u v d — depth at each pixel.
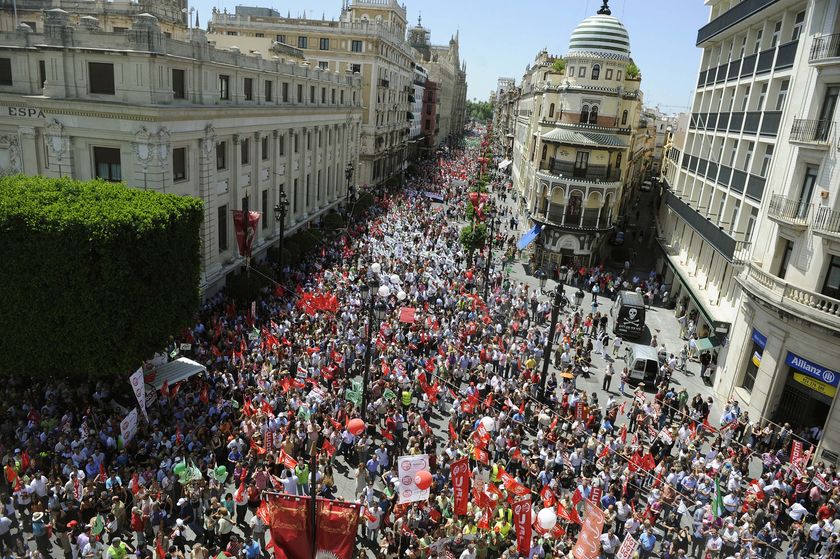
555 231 52.94
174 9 52.16
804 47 26.33
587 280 50.03
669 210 54.97
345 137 64.88
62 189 23.34
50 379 24.19
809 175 25.50
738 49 39.16
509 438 22.66
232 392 23.98
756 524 20.47
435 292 39.38
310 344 28.20
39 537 16.94
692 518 20.38
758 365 26.88
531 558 16.62
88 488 17.72
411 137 117.44
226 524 17.39
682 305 43.38
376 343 28.92
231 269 37.38
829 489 20.83
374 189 80.88
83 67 28.12
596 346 35.66
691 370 34.78
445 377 27.58
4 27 48.06
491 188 100.75
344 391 24.69
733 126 37.12
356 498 19.62
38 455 19.34
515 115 119.50
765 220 28.30
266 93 42.75
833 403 22.98
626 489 20.44
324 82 55.72
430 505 18.53
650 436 24.62
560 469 21.55
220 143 36.19
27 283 21.14
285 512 12.19
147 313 22.72
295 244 43.88
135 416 20.42
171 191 30.23
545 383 26.70
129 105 27.44
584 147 51.91
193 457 19.47
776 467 22.70
